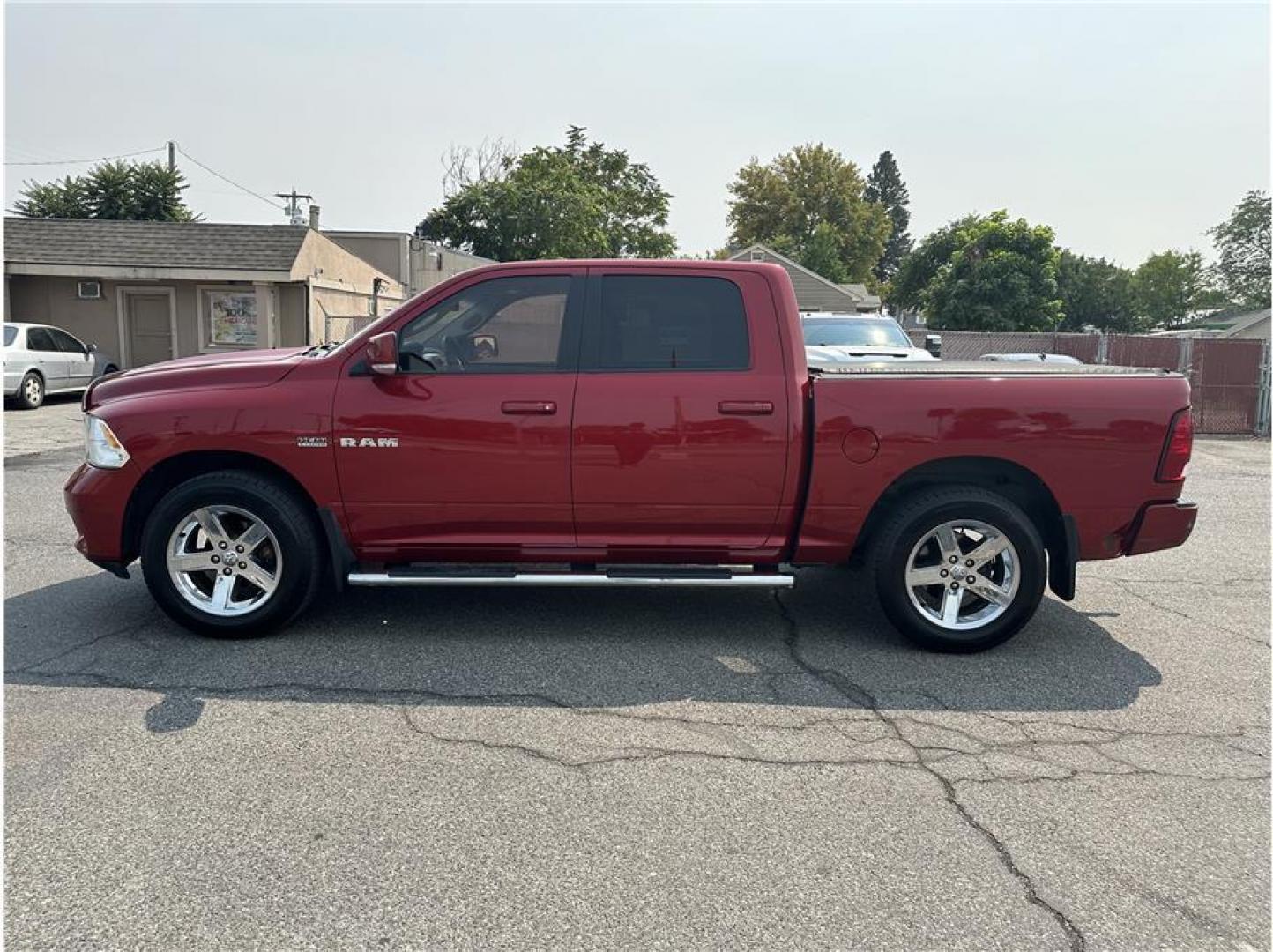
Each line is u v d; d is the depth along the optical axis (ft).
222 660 14.71
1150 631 17.31
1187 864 9.63
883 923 8.57
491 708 13.14
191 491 15.10
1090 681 14.66
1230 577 21.47
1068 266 181.57
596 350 15.30
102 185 125.49
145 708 12.89
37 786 10.71
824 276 194.49
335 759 11.51
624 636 16.29
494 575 15.51
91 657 14.76
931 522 15.17
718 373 15.20
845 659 15.38
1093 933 8.52
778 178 220.84
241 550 15.47
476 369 15.26
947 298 114.83
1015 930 8.53
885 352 37.93
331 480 15.23
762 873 9.30
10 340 54.34
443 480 15.20
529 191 138.92
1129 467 15.16
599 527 15.53
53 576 19.43
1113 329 185.98
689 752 11.90
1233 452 46.70
